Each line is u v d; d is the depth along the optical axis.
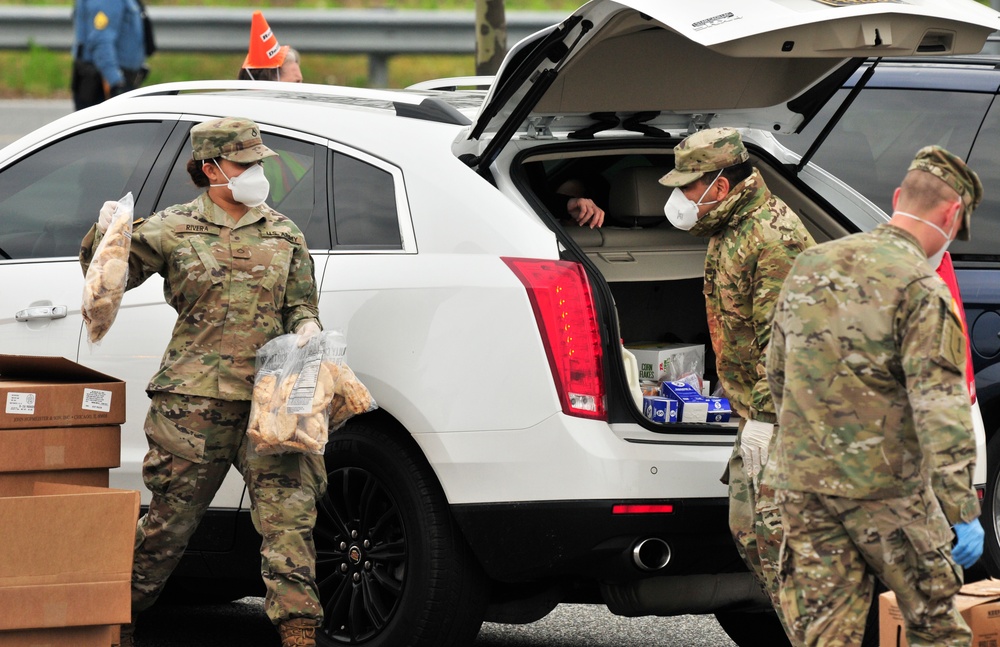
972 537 13.80
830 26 16.22
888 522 13.90
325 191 18.69
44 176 20.81
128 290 18.06
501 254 17.25
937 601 14.11
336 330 17.28
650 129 19.75
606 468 16.61
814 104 20.19
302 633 16.97
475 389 17.00
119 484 19.42
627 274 19.97
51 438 16.86
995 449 22.55
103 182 20.33
